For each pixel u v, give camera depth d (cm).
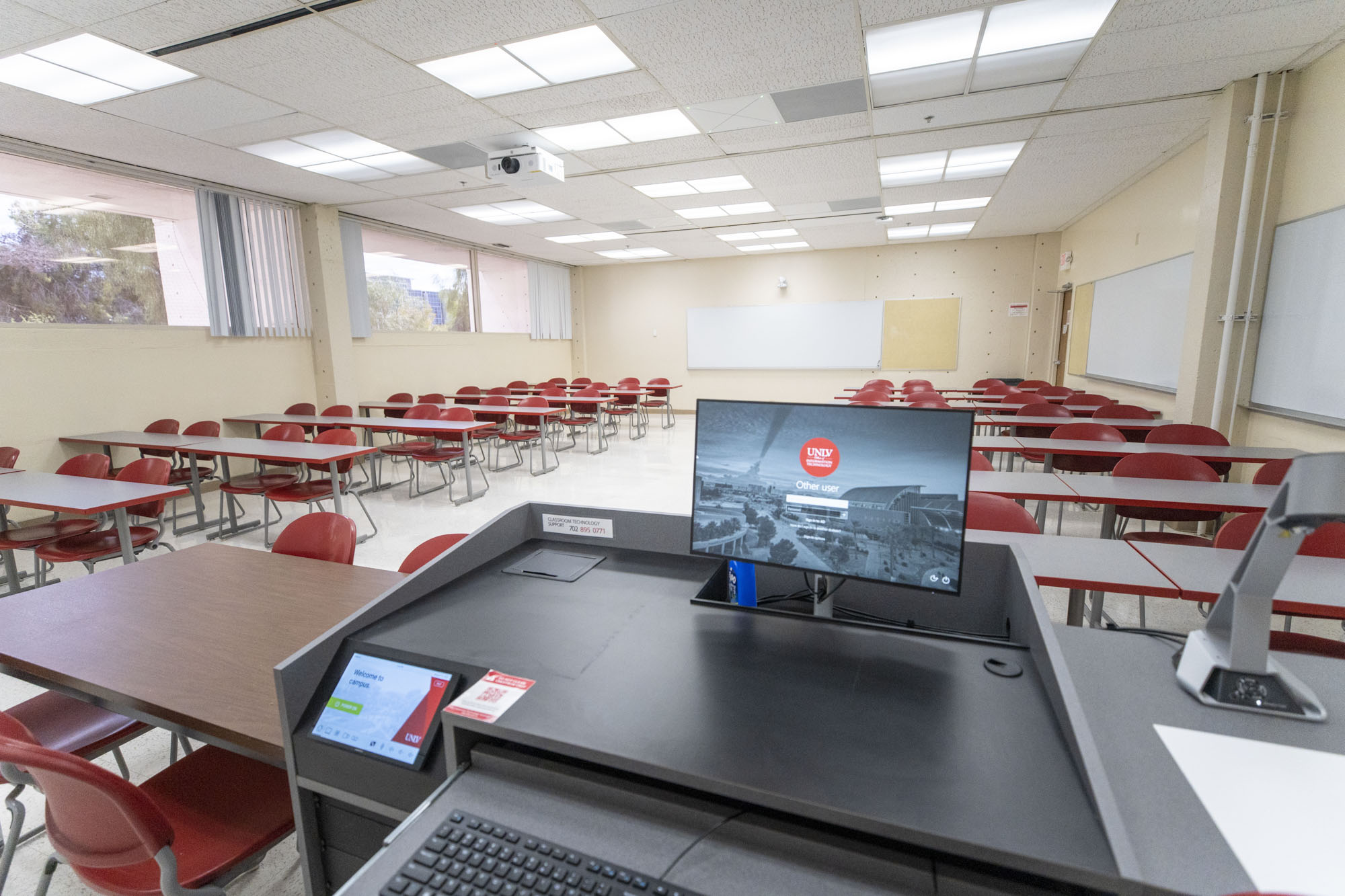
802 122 411
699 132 429
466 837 70
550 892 63
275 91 348
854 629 101
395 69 324
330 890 100
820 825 68
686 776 67
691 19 279
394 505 510
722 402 107
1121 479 285
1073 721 69
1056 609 292
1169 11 278
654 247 900
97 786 87
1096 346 676
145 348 507
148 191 508
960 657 92
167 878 97
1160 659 104
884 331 938
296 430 460
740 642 97
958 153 479
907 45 308
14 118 376
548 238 823
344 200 611
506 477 610
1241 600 89
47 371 448
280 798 126
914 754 70
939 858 63
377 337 738
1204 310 390
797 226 761
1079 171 529
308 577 175
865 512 98
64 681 121
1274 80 350
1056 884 59
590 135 434
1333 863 59
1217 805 68
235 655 129
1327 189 322
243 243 571
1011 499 275
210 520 478
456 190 572
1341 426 305
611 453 726
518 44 301
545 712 79
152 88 341
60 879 150
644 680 86
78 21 271
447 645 96
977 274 883
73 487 306
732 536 107
